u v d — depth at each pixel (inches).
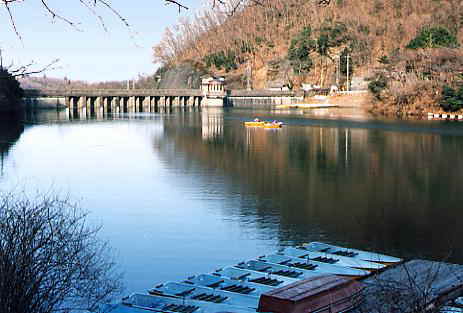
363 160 2610.7
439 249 1338.6
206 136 3708.2
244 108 7564.0
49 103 6988.2
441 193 1900.8
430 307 799.7
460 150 2898.6
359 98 7436.0
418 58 5866.1
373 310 783.1
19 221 904.9
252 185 2043.6
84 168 2421.3
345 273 1051.3
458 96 5118.1
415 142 3245.6
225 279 1024.9
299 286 880.3
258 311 860.0
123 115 5930.1
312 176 2217.0
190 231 1455.5
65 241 957.2
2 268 644.1
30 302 669.3
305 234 1446.9
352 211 1670.8
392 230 1481.3
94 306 903.1
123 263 1195.9
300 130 4045.3
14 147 3093.0
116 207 1702.8
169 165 2501.2
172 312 874.1
